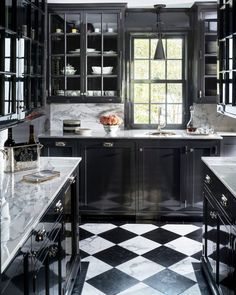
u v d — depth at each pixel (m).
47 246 2.31
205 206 3.55
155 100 5.79
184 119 5.78
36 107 3.67
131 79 5.77
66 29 5.39
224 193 2.77
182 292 3.33
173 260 3.94
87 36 5.41
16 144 3.19
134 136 5.14
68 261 3.19
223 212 2.80
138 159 5.16
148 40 5.74
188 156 5.12
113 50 5.44
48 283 2.32
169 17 5.61
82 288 3.39
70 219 3.30
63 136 5.14
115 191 5.23
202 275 3.62
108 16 5.35
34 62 3.68
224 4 3.63
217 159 3.64
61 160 3.64
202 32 5.27
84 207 5.25
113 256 4.03
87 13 5.31
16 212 2.14
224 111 3.55
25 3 3.29
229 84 3.59
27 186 2.70
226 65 3.59
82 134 5.27
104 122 5.32
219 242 2.94
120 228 4.86
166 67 5.76
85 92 5.40
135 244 4.34
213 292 3.12
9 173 3.10
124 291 3.35
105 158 5.19
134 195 5.21
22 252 1.77
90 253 4.10
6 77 2.81
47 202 2.32
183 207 5.20
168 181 5.19
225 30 3.59
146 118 5.81
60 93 5.45
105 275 3.63
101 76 5.41
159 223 5.05
